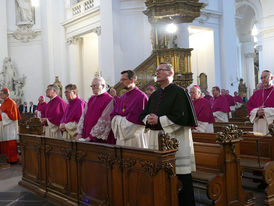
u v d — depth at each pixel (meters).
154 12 11.62
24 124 9.24
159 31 12.06
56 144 5.41
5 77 22.17
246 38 30.03
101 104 5.21
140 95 4.83
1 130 9.13
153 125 4.02
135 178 3.71
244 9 27.73
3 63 22.33
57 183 5.47
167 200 3.35
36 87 22.89
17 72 22.97
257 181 5.98
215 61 18.36
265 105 6.48
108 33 15.75
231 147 4.32
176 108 3.83
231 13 18.73
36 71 22.91
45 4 21.83
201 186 4.77
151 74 11.85
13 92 22.31
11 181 7.12
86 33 19.48
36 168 6.18
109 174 4.15
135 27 15.95
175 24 11.97
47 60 21.81
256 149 5.68
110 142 5.19
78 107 6.43
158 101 4.05
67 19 21.08
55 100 7.68
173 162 3.39
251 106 6.88
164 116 3.83
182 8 11.40
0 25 22.42
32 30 22.77
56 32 21.80
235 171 4.39
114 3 15.65
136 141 4.79
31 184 6.33
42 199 5.64
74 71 20.75
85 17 18.95
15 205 5.32
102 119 5.10
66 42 21.39
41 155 5.97
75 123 6.36
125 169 3.87
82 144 4.69
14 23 23.00
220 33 18.56
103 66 16.06
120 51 15.79
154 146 4.03
